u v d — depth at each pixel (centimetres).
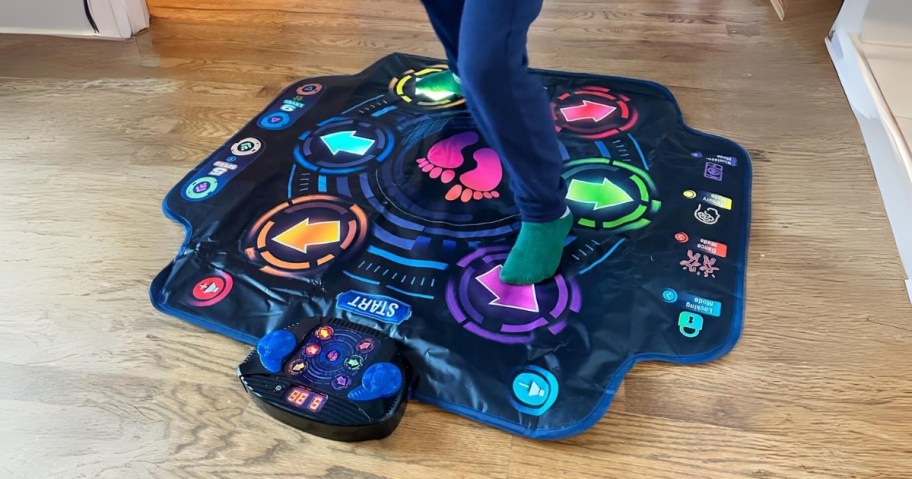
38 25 181
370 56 167
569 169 126
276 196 123
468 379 90
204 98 154
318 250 111
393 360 90
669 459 81
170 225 119
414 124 140
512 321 97
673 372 91
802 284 103
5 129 145
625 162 127
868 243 110
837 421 84
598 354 92
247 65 166
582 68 158
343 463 83
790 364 91
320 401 85
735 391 88
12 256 114
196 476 82
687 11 182
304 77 159
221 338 99
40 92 158
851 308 99
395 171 127
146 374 94
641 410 86
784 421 85
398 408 85
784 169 126
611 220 114
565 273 104
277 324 99
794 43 166
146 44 177
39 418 89
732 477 79
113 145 140
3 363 96
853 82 144
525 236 101
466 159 129
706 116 141
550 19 180
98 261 112
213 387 92
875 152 126
